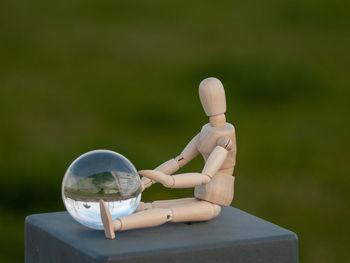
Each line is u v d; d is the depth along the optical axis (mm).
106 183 2312
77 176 2322
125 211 2352
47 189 6523
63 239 2363
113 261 2174
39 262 2531
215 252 2289
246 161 7387
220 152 2455
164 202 2553
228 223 2516
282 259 2383
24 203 6191
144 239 2328
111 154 2373
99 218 2340
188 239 2334
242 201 6285
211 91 2510
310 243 5547
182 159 2602
